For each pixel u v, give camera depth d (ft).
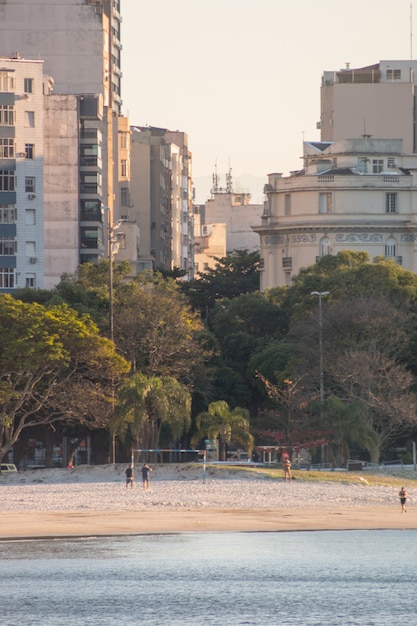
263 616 576.61
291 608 590.14
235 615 578.25
